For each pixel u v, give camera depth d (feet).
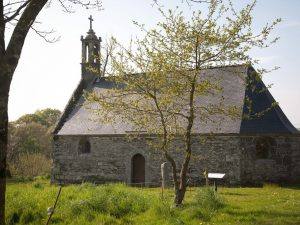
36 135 154.51
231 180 68.74
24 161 119.14
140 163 78.54
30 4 16.19
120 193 39.96
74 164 85.76
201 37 38.32
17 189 47.75
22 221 32.96
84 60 100.27
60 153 87.76
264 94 74.74
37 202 37.35
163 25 39.45
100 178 82.12
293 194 51.57
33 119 191.11
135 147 78.18
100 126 83.97
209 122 71.87
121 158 79.87
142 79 41.09
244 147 69.10
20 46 15.62
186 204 39.06
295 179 69.51
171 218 32.01
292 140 69.82
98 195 37.73
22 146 142.61
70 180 85.92
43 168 120.37
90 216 33.55
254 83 75.31
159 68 39.65
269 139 70.23
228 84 76.79
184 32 38.88
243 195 51.26
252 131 68.90
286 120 76.18
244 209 36.73
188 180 71.92
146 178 76.07
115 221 32.30
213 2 38.09
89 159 83.87
